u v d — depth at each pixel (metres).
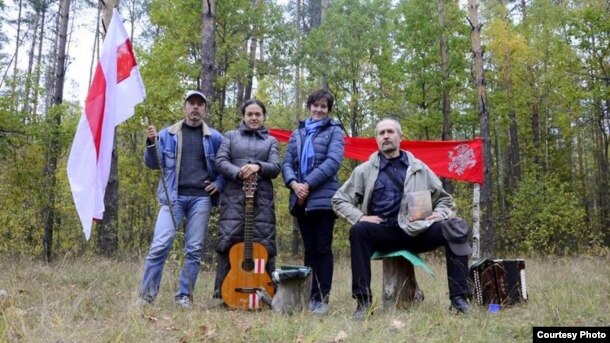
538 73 19.22
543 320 3.87
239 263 4.93
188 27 14.84
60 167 15.02
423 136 17.98
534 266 9.86
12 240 13.71
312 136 4.98
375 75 17.09
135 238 20.53
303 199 4.77
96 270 7.32
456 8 16.70
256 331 3.68
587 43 14.28
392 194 4.61
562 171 22.78
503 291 4.72
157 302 4.89
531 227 17.66
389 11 17.14
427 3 16.73
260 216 5.08
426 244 4.56
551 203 17.53
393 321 3.87
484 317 4.09
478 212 9.70
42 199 12.56
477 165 8.28
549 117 22.31
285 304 4.59
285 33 16.09
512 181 22.12
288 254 19.53
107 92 4.54
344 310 4.73
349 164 17.30
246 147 5.15
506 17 19.88
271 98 22.52
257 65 16.17
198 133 5.21
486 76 18.83
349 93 17.19
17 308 3.96
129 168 17.67
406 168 4.72
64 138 12.53
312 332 3.58
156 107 13.73
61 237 18.39
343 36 16.62
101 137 4.46
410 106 18.53
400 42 16.94
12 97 11.80
